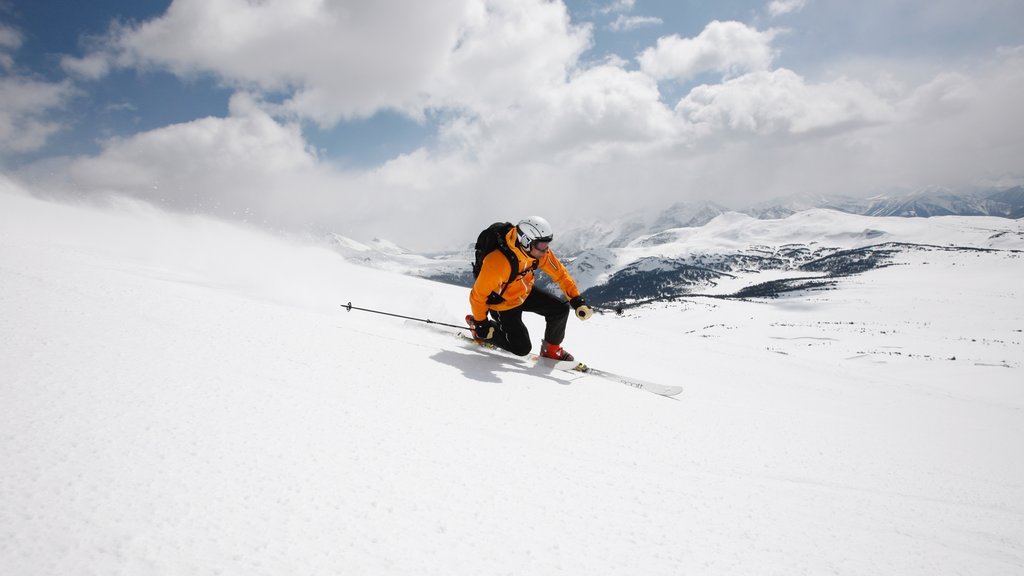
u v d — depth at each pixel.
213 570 1.40
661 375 6.99
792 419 5.14
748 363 10.35
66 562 1.33
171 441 2.10
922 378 40.66
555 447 2.92
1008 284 164.38
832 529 2.53
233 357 3.30
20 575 1.25
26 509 1.52
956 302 135.25
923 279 190.88
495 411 3.31
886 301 142.75
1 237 6.28
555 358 5.09
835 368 12.53
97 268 5.29
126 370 2.77
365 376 3.44
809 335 92.00
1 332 2.97
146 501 1.67
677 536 2.13
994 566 2.41
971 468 4.38
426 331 5.49
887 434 5.42
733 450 3.52
